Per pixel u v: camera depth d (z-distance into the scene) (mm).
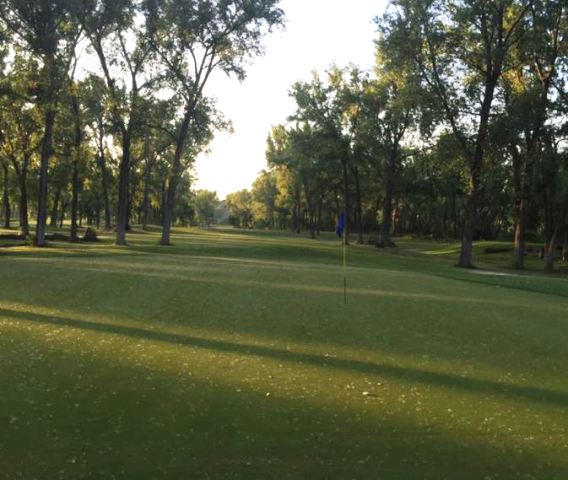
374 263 38062
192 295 14766
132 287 15664
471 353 10430
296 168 79375
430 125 37500
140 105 39656
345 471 5617
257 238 69000
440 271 32281
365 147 60625
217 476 5430
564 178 46844
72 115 40562
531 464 5910
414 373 9016
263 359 9406
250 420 6797
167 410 7012
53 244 38844
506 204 71375
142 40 39125
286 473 5535
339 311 13414
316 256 42250
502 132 34875
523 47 35594
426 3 35344
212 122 41188
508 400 7898
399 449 6164
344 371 8945
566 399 8016
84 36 36781
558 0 33906
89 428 6410
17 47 33375
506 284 23719
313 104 60875
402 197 84438
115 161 67750
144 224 76750
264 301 14266
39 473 5391
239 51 40938
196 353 9594
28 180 58625
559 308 15984
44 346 9656
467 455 6074
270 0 39281
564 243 50188
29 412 6797
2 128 45719
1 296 14203
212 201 159125
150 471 5484
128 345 9922
